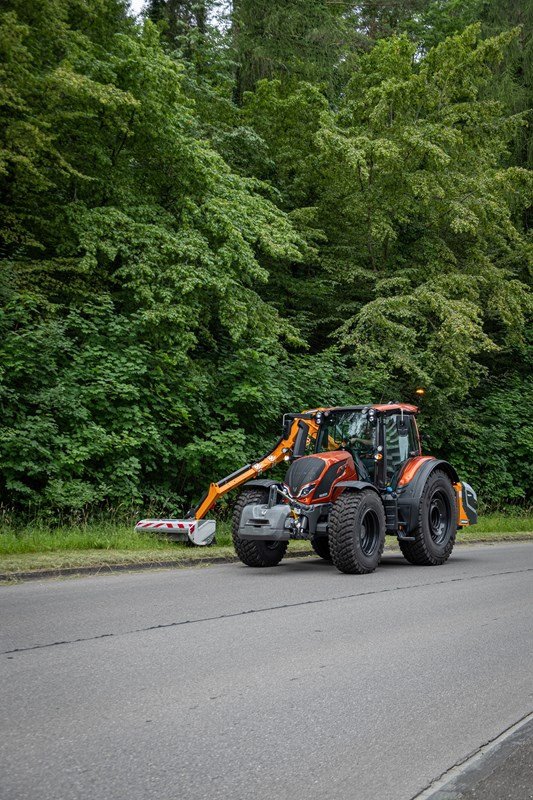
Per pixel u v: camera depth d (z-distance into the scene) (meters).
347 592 8.00
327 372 16.98
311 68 25.05
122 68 14.93
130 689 4.31
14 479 11.40
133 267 13.80
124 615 6.32
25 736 3.55
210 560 10.44
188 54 22.34
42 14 13.84
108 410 12.69
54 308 12.88
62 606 6.62
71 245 14.05
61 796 2.94
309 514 9.77
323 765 3.34
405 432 11.48
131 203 15.27
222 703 4.12
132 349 13.09
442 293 19.05
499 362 25.19
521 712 4.15
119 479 12.36
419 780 3.21
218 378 14.79
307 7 25.83
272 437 15.35
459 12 30.77
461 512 12.04
